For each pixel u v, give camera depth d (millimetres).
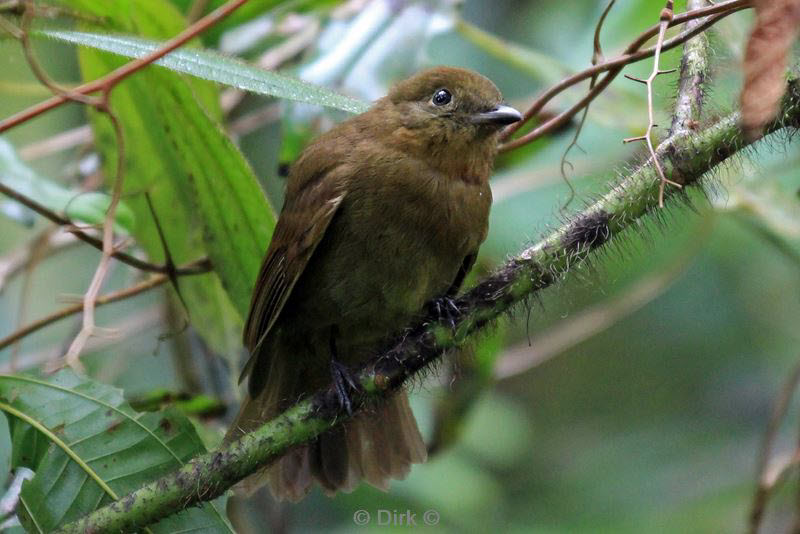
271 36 10672
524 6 12766
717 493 13070
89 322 6992
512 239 11469
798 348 13766
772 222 9609
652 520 12836
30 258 9852
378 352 7289
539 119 9930
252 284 8398
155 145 8336
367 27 9727
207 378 10570
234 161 7562
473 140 8164
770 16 4914
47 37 7156
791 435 13477
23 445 6641
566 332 10648
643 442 14055
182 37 6516
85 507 6539
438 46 12773
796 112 5762
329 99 6453
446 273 8312
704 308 14023
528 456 14070
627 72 10703
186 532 6457
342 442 8172
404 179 8023
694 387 14258
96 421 6672
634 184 6039
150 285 8742
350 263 8117
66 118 12875
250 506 10906
